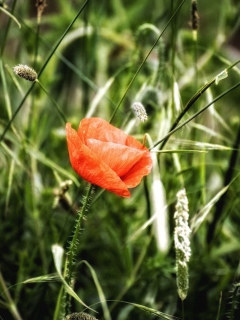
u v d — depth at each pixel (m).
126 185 0.62
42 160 0.85
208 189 0.96
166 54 0.88
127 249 0.86
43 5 0.81
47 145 1.00
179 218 0.59
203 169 0.84
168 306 0.85
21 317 0.83
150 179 0.90
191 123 0.85
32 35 1.01
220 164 0.91
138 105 0.64
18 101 0.98
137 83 1.02
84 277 0.91
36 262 0.91
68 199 0.80
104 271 0.92
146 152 0.62
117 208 0.94
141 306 0.66
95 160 0.60
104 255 0.94
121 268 0.92
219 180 0.96
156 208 0.76
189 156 0.92
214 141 0.99
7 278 0.88
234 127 0.96
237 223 0.93
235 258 0.91
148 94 0.85
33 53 1.02
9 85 0.97
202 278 0.87
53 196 0.93
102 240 0.93
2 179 0.94
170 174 0.86
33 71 0.65
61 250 0.70
